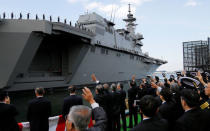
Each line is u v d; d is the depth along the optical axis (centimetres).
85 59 2384
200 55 1706
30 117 502
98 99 564
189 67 1752
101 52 2742
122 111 710
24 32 1472
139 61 4356
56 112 1377
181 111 398
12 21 1486
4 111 393
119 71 3388
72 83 2270
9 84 1535
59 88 2148
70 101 542
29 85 1788
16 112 417
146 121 255
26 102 1599
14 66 1498
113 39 3234
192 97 296
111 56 3052
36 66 1947
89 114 197
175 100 405
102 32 2858
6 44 1497
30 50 1550
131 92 764
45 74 1998
